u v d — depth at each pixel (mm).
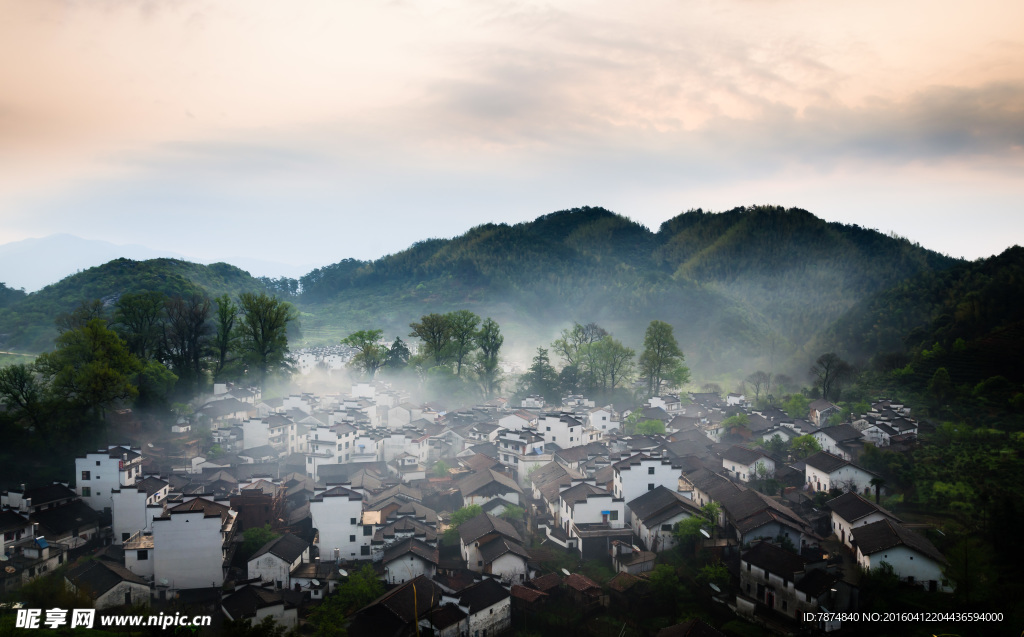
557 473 105438
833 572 72812
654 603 72375
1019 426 124750
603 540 85938
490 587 71500
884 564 70875
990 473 99875
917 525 85875
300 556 80188
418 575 76562
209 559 76438
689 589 74375
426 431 138000
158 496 91562
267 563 76938
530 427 136625
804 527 82438
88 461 93750
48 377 119125
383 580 77125
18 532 80562
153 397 130500
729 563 77000
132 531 88375
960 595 69312
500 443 124625
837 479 96188
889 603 67000
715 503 88250
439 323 196375
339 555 83250
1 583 74062
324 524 83250
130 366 128875
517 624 71312
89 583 72188
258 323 166750
